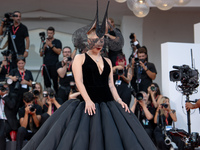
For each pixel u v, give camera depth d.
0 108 5.91
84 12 9.10
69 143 2.69
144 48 6.61
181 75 5.40
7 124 5.89
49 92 5.98
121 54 6.47
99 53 3.24
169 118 5.85
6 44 7.82
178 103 6.44
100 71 3.13
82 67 3.10
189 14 9.38
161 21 9.36
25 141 5.61
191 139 5.20
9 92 6.21
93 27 3.14
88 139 2.74
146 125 5.94
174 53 6.61
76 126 2.81
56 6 9.02
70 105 3.02
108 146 2.69
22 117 5.88
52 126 2.87
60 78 6.75
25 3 8.87
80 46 3.19
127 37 9.01
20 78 6.57
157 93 6.25
